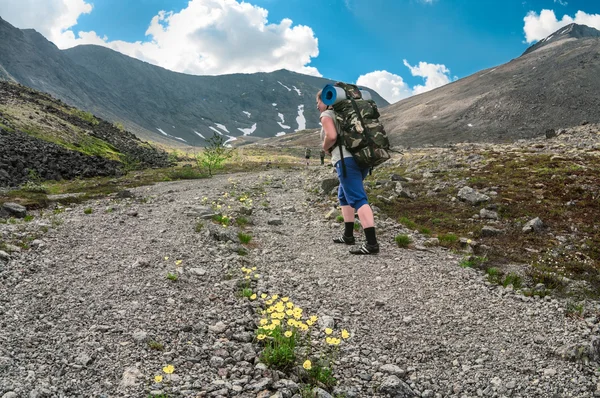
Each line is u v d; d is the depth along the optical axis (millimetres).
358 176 7117
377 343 4457
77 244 6781
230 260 6613
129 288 5180
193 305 4922
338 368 3920
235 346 4062
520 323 5004
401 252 7711
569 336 4652
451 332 4758
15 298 4660
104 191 16094
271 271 6402
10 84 67438
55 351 3701
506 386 3740
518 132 189875
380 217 10367
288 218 10422
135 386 3279
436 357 4250
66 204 11695
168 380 3396
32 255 6043
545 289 6164
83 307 4594
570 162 14477
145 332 4137
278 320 4039
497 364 4117
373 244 7312
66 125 51031
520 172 13609
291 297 5492
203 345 4043
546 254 7766
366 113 6562
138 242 7148
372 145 6496
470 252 7883
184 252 6781
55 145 36562
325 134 6742
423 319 5043
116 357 3678
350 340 4473
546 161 15031
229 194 14008
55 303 4633
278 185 17484
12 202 10570
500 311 5332
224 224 8797
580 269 7082
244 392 3340
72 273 5535
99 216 8969
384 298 5594
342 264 6867
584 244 8125
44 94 70250
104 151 47094
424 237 8914
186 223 8672
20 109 48844
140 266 5957
